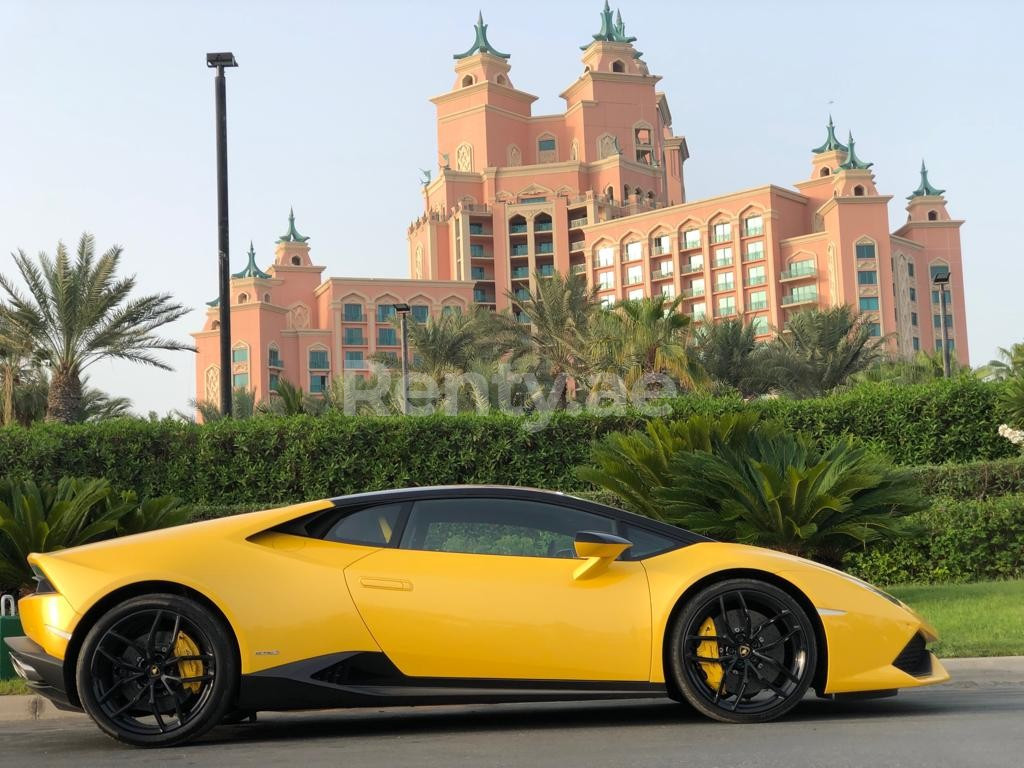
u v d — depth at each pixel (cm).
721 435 1148
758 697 534
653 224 10038
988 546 1323
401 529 537
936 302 10362
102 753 490
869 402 1777
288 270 10675
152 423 1723
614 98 10969
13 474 1638
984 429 1744
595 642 516
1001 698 612
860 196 9381
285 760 460
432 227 10750
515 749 471
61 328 2947
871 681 524
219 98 1745
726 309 9675
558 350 3906
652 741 482
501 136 10938
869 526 1068
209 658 503
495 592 519
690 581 528
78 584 508
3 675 731
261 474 1720
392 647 511
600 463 1203
